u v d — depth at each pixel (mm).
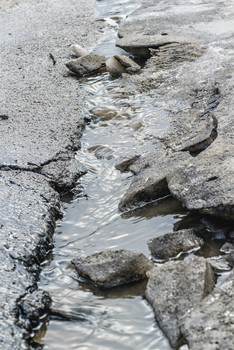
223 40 3084
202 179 2184
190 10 3502
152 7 3637
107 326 1929
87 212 2287
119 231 2197
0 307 1936
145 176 2328
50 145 2508
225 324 1820
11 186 2307
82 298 2000
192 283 1924
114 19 3633
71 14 3713
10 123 2633
